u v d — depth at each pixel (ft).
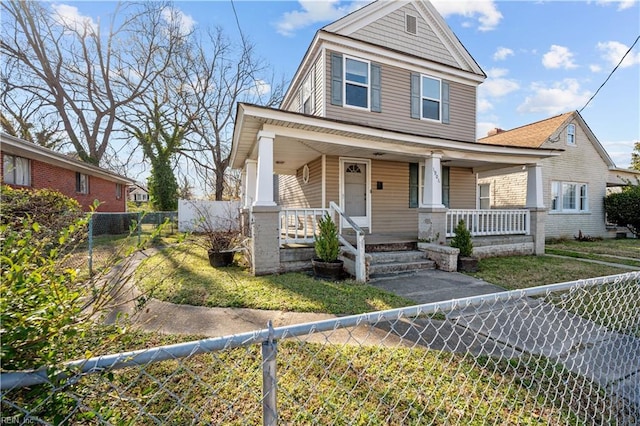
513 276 19.36
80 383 4.03
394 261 21.86
